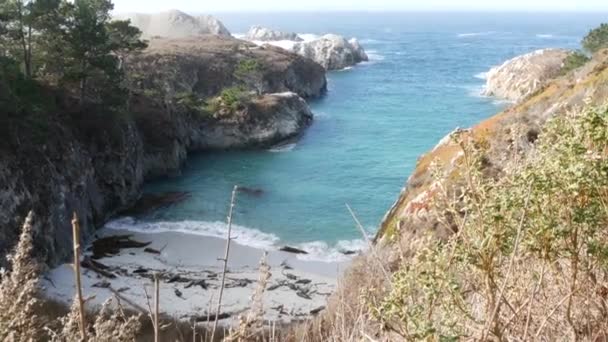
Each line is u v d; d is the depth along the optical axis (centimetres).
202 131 6284
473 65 13950
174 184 5125
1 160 3278
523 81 8956
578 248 261
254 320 342
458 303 262
